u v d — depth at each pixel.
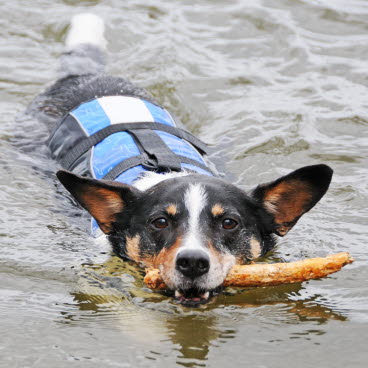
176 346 8.02
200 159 11.63
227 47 17.25
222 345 8.04
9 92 15.42
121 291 9.35
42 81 15.87
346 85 15.67
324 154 13.27
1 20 18.06
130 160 11.04
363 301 8.96
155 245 9.34
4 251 10.23
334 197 11.90
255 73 16.23
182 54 16.88
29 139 13.35
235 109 14.94
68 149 12.22
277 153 13.33
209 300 8.94
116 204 9.97
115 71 16.22
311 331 8.31
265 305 8.98
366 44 17.14
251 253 9.66
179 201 9.20
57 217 11.28
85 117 12.52
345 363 7.64
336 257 8.94
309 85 15.69
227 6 18.78
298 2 18.78
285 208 10.00
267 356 7.79
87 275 9.72
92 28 17.16
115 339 8.16
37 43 17.36
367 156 13.18
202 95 15.53
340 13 18.30
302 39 17.38
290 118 14.44
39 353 7.86
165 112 13.12
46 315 8.71
